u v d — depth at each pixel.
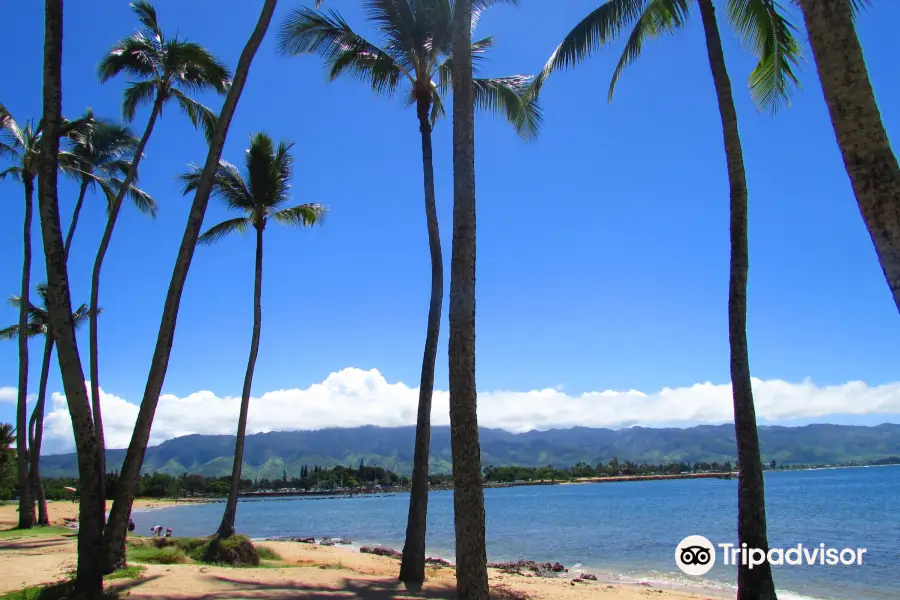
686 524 36.53
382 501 100.19
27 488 22.25
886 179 4.16
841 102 4.34
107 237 17.12
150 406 9.31
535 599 12.12
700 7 9.53
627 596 13.04
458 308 7.91
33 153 20.56
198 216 9.49
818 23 4.46
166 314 9.22
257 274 18.00
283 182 18.59
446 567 17.86
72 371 8.25
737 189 8.76
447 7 12.55
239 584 10.73
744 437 8.24
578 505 64.06
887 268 4.11
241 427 17.19
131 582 9.66
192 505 87.38
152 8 15.93
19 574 10.84
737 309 8.48
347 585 11.52
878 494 59.53
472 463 7.58
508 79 14.07
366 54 13.26
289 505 93.81
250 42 9.99
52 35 8.57
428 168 13.24
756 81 11.38
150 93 17.39
